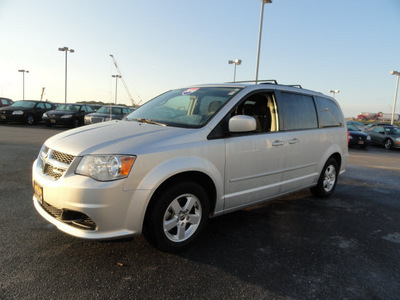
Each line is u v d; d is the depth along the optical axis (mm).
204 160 3014
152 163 2662
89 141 2781
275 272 2744
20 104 18859
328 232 3736
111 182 2502
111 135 2914
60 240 3137
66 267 2650
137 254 2939
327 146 4840
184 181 2926
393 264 3000
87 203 2475
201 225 3143
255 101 3869
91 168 2527
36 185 2914
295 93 4375
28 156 7566
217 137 3172
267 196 3865
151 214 2756
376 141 18406
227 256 2994
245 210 4414
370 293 2494
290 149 4039
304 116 4414
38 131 14773
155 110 3836
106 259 2818
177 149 2826
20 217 3670
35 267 2627
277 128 3916
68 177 2549
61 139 2986
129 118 3863
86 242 3119
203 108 3471
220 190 3230
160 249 2883
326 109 4988
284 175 4039
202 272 2682
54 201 2598
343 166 5414
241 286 2504
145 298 2289
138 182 2598
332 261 3000
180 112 3600
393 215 4504
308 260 2996
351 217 4324
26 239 3125
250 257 2994
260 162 3619
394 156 13688
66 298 2244
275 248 3221
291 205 4754
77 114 18000
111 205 2508
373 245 3424
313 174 4656
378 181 6898
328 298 2400
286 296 2402
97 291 2344
